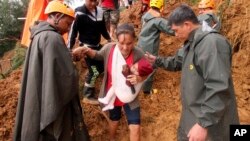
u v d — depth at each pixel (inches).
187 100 118.7
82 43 183.8
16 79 212.7
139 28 268.2
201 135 108.5
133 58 143.3
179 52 138.5
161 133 181.9
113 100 146.9
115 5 247.0
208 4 201.2
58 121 124.8
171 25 119.0
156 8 196.9
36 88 121.3
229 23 236.4
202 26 114.7
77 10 177.6
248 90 203.2
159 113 194.7
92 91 187.5
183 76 120.6
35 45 122.6
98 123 179.0
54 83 119.5
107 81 148.0
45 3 203.0
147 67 142.6
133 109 146.1
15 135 128.2
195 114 116.6
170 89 210.5
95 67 180.2
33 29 128.4
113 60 143.3
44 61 120.0
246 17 227.1
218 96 105.3
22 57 297.4
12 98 186.9
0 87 203.8
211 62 106.3
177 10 117.0
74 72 125.4
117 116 153.4
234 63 219.8
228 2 243.6
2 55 744.3
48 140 128.5
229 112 115.3
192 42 115.3
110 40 195.8
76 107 132.9
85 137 135.6
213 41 108.2
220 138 116.2
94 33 184.5
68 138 131.6
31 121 120.6
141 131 183.6
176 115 191.2
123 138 175.6
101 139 174.6
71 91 124.6
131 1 362.9
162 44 245.4
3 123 174.2
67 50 125.2
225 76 105.3
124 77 142.9
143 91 206.2
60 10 128.0
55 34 123.4
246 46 220.1
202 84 114.4
